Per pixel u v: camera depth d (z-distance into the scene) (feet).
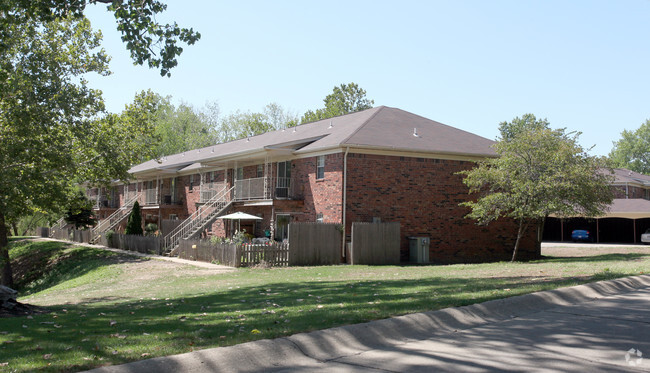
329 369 18.80
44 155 63.46
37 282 100.58
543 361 19.35
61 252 120.78
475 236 86.89
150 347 20.61
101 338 22.97
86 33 73.67
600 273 44.21
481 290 35.70
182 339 22.00
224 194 109.19
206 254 80.12
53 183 67.77
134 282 64.44
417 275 53.21
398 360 19.86
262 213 99.76
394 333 23.89
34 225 196.44
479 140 94.99
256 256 71.92
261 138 127.44
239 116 258.57
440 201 84.58
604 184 74.33
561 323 25.89
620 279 39.04
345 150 78.84
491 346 21.71
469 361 19.53
